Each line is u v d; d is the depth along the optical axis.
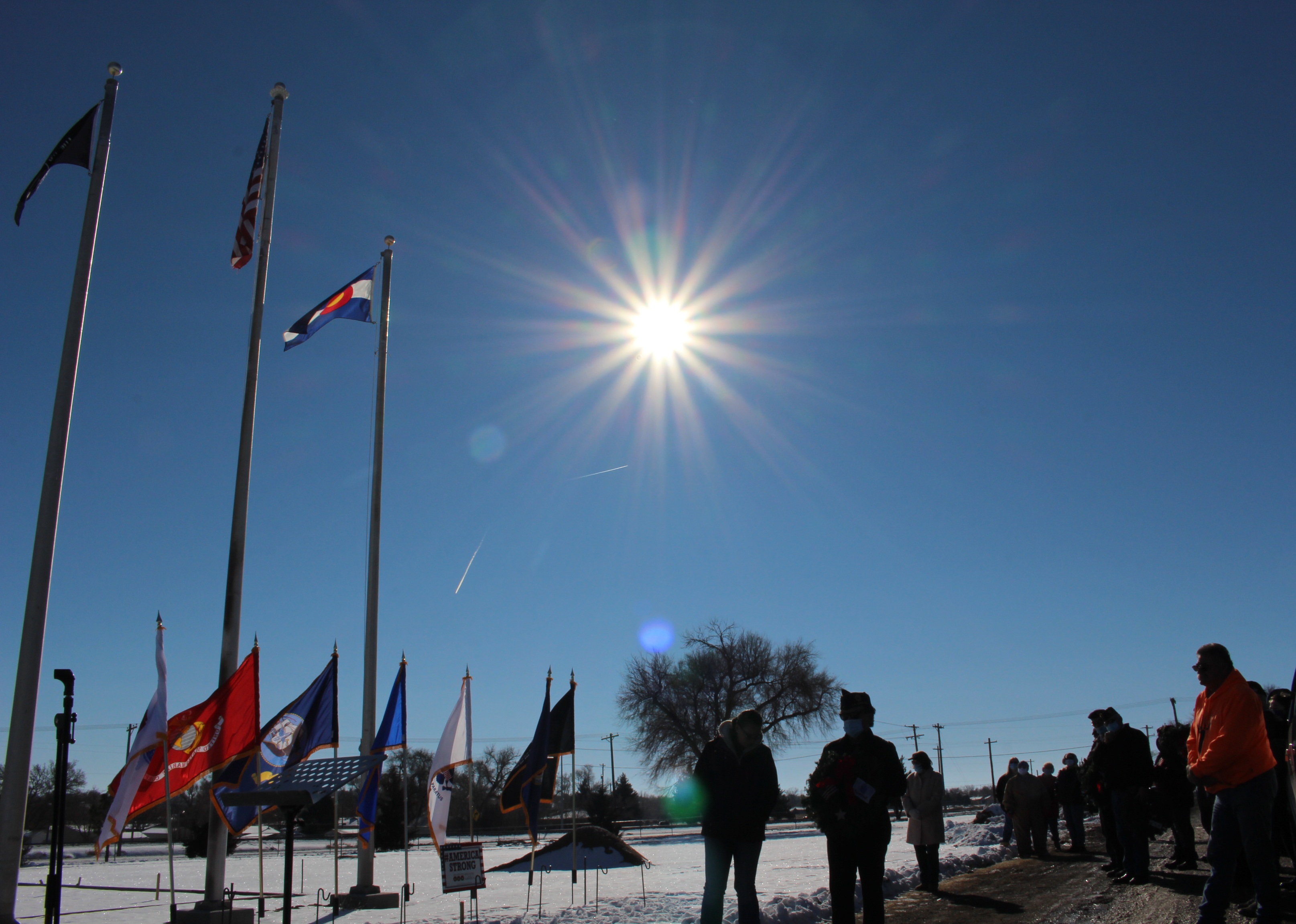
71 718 8.42
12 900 9.39
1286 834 9.38
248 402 12.34
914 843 11.30
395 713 12.59
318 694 11.88
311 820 55.22
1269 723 8.77
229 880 21.38
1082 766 12.71
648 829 52.41
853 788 6.77
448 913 11.21
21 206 12.23
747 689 57.34
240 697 11.20
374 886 12.85
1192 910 8.51
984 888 10.98
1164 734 11.81
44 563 10.24
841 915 6.75
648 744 56.09
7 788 9.63
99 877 25.27
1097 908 8.95
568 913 10.16
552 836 43.38
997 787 17.52
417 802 61.56
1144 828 10.48
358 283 16.12
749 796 6.91
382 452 15.27
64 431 10.67
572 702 11.86
